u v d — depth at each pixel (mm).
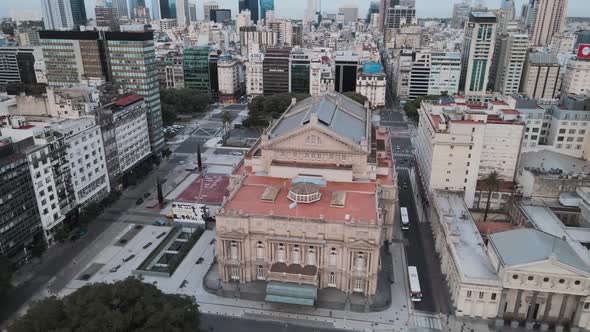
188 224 154000
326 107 163750
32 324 87438
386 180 144125
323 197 127625
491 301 108062
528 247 107688
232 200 125750
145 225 157375
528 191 159125
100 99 179625
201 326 107938
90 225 157125
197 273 130125
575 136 181375
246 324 109125
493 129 161000
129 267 133000
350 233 111812
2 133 135250
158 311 90375
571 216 150625
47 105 167375
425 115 177000
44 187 137750
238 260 120812
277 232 116250
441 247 135000
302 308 115000
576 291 101750
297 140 140250
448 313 113312
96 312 87500
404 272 130500
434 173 154625
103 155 169250
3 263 115875
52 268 131875
